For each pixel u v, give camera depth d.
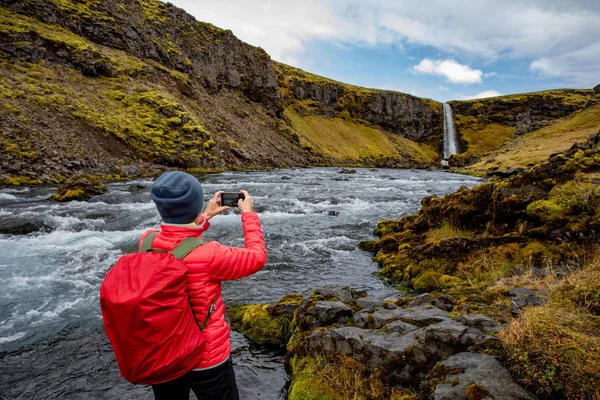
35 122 29.72
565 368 2.73
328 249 10.43
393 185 29.53
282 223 13.80
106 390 4.23
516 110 133.00
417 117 129.25
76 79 40.19
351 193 23.22
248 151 55.59
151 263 1.89
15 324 5.85
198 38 69.50
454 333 3.62
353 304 5.34
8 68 34.59
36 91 33.19
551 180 8.32
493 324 3.81
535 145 58.00
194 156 40.94
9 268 8.36
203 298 2.07
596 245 6.48
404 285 7.64
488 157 67.81
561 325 3.24
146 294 1.75
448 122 133.88
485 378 2.95
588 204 7.23
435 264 7.88
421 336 3.90
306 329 4.91
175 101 46.75
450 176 45.78
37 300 6.73
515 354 3.05
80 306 6.53
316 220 14.45
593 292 4.07
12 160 25.11
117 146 34.59
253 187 25.20
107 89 42.50
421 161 104.31
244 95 79.06
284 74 108.75
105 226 12.82
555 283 5.40
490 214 9.01
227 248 2.21
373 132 114.88
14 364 4.77
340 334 4.24
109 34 51.03
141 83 47.56
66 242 10.66
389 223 12.31
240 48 78.81
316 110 107.31
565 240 7.00
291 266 8.90
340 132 103.94
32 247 10.07
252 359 4.88
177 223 2.19
